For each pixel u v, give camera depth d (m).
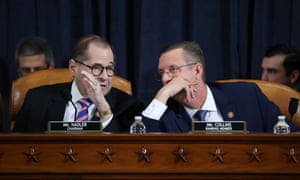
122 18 6.75
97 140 4.02
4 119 6.88
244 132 4.35
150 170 4.00
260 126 5.58
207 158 4.01
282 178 4.00
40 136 4.02
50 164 4.02
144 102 6.67
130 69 6.95
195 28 6.81
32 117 5.52
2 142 4.02
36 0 6.91
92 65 5.41
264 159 4.00
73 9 6.87
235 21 6.78
